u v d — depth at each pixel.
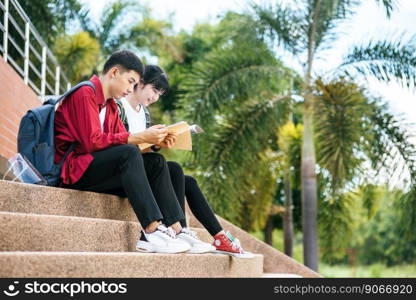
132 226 4.24
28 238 3.39
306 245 11.95
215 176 11.00
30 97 7.85
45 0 12.34
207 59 11.77
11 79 6.74
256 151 11.33
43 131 4.04
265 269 6.83
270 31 11.98
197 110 11.29
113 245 4.02
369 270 31.81
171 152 17.66
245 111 11.37
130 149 3.85
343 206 13.20
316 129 10.77
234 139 11.21
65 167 4.01
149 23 20.81
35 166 4.02
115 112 4.31
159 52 21.31
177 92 21.06
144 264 3.43
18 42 10.94
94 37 20.03
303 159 12.06
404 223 11.20
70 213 4.04
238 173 11.12
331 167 10.48
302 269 6.81
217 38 22.03
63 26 17.78
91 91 4.00
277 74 11.82
